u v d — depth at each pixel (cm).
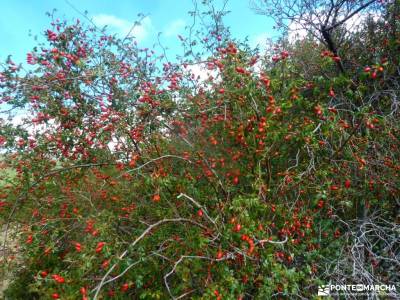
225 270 225
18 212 391
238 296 225
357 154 326
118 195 358
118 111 351
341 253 278
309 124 292
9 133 347
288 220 283
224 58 333
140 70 372
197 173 349
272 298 249
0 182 475
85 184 378
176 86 368
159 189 284
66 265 332
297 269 277
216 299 209
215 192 303
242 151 332
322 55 331
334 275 268
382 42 471
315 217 323
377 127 344
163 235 280
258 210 257
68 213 360
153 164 347
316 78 305
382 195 331
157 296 238
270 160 313
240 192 318
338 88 380
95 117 368
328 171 312
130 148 362
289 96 295
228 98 331
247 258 231
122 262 236
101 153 369
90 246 248
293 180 304
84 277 238
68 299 208
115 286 249
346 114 363
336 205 339
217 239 245
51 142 363
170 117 369
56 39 342
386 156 344
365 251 309
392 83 427
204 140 369
